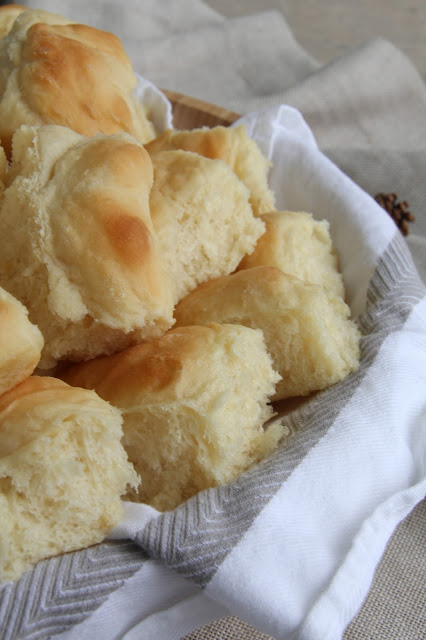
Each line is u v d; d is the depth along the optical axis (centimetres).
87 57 34
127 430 29
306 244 36
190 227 34
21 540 27
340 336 32
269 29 57
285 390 33
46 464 27
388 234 36
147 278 30
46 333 31
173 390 29
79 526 27
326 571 27
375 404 30
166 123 41
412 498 29
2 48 35
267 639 31
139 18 57
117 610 27
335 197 38
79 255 30
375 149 50
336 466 29
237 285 32
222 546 27
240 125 37
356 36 65
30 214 30
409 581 33
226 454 29
